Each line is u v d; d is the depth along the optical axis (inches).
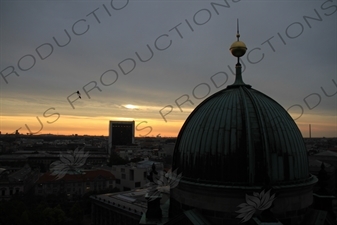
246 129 1248.8
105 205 4333.2
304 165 1305.4
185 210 1339.8
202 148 1309.1
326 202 1448.1
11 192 6122.1
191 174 1328.7
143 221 1430.9
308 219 1284.4
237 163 1215.6
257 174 1194.6
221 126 1299.2
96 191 5748.0
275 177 1203.2
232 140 1248.2
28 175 6850.4
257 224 1101.7
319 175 1512.1
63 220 4655.5
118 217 4111.7
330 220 1332.4
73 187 5930.1
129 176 6225.4
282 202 1207.6
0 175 6136.8
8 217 4030.5
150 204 1460.4
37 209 4594.0
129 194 4845.0
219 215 1214.3
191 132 1405.0
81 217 4970.5
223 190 1195.9
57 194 5777.6
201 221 1216.2
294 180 1242.0
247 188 1157.1
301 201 1253.1
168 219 1435.8
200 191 1272.1
